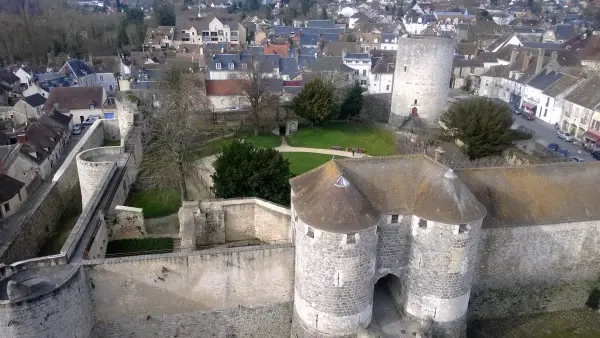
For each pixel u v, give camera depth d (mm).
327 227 28422
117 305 32312
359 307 31000
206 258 32531
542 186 36312
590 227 36125
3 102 100625
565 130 82312
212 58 107438
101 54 143875
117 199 44812
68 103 88688
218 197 45625
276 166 46281
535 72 95250
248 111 77375
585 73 85875
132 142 54875
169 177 49125
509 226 34375
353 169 32625
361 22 178625
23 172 59812
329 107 73000
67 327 29172
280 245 33594
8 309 26641
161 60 122312
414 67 71812
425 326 32344
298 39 142875
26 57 133875
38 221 46062
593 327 37000
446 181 30609
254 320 35125
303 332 32281
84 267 30766
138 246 40500
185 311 33625
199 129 67375
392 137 70562
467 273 31625
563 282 37688
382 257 32625
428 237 30625
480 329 36406
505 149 60469
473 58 119312
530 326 36906
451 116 61031
